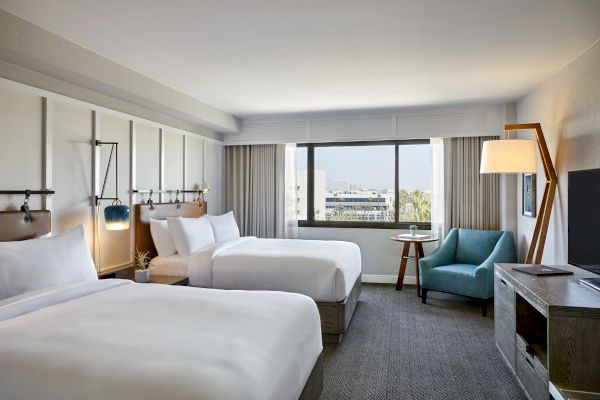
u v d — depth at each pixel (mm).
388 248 5648
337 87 4113
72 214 3254
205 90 4242
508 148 3541
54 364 1436
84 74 2992
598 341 1957
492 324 3838
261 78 3797
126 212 3359
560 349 1998
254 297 2344
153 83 3834
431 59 3252
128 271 3742
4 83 2674
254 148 5961
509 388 2600
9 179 2748
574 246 2586
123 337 1672
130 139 3951
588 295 2176
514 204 4859
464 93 4359
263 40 2850
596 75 2846
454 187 5230
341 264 3545
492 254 4258
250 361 1518
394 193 5684
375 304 4535
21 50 2498
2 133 2697
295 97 4539
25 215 2750
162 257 3965
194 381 1316
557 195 3521
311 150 5953
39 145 2967
